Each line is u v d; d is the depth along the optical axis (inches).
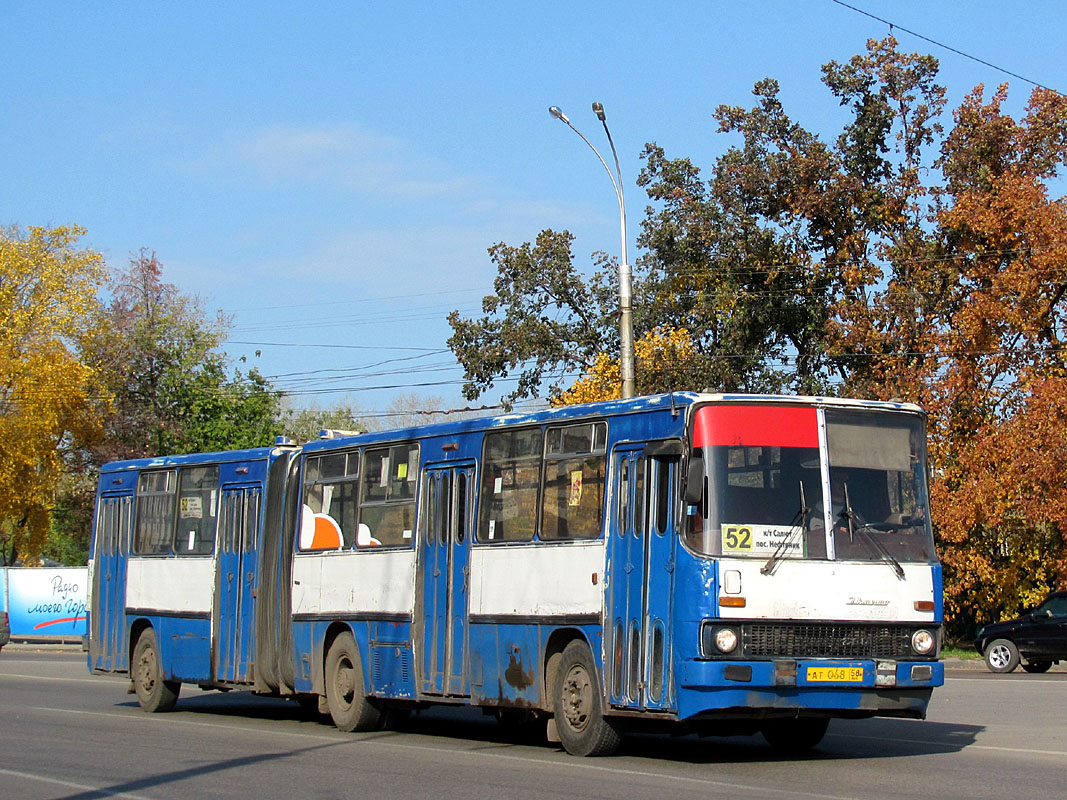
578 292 1987.0
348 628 642.2
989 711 709.3
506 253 1996.8
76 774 464.1
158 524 787.4
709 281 1679.4
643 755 514.9
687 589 453.4
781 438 472.7
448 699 569.9
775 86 1594.5
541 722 683.4
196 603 740.0
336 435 693.9
